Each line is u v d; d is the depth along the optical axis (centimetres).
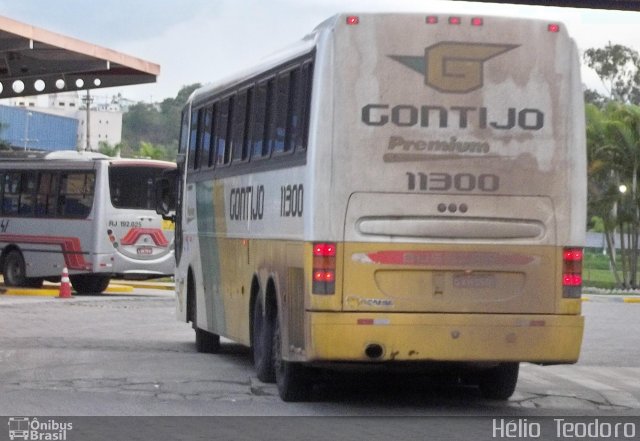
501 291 1562
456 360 1550
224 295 2108
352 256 1541
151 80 4409
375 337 1534
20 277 4300
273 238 1750
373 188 1546
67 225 4134
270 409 1609
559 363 1595
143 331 2833
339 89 1546
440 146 1555
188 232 2438
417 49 1555
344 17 1551
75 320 3111
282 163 1711
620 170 6312
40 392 1731
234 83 2053
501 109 1567
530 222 1571
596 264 10194
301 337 1587
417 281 1547
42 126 12850
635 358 2428
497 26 1568
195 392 1753
